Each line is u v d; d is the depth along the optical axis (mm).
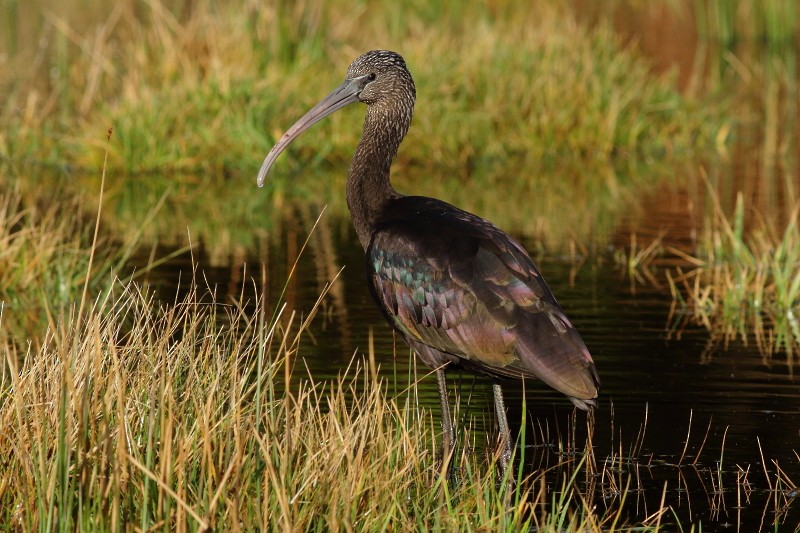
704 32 37531
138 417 7805
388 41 27516
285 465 7352
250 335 12242
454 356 9305
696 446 9695
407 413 9000
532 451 9641
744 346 12477
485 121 24219
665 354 12141
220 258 16109
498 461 9266
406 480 8211
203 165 22812
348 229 18156
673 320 13445
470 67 25234
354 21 30922
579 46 27000
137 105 23078
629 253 16688
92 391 7707
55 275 14227
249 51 24594
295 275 15180
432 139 23391
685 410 10508
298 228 18203
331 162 23859
